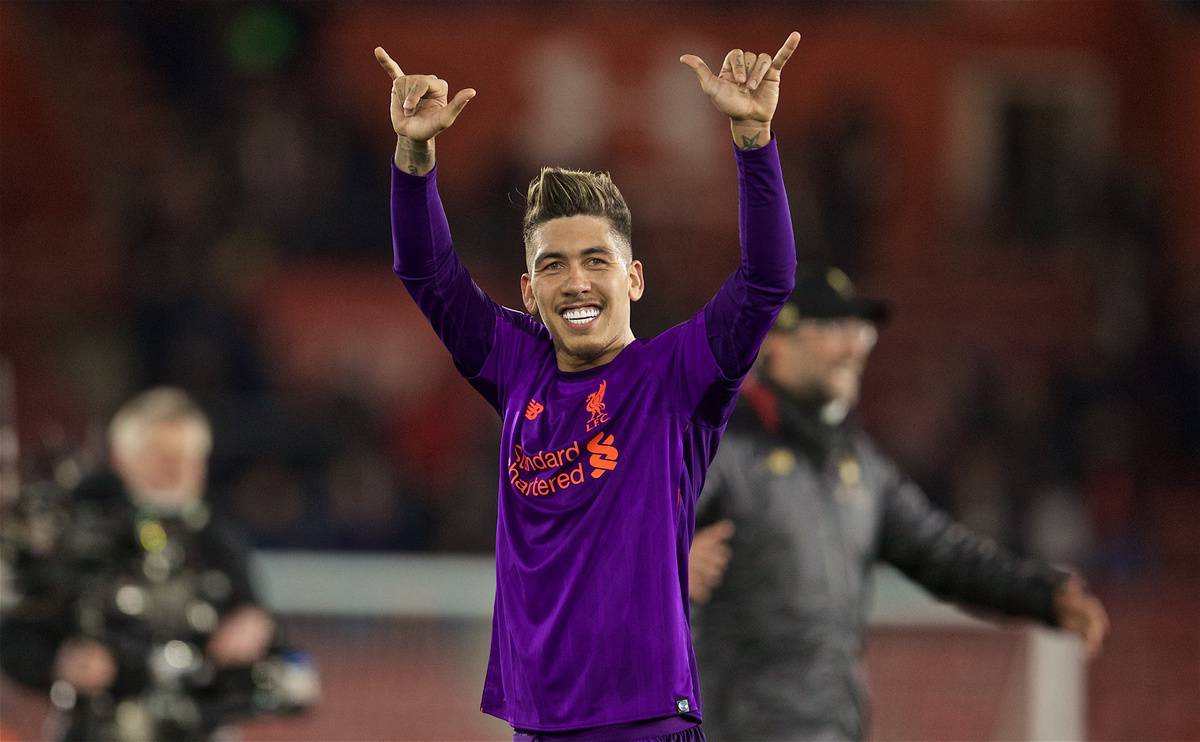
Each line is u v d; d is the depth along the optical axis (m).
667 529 10.34
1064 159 74.56
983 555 17.91
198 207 64.38
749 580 16.61
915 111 73.62
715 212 69.38
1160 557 58.22
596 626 10.18
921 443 57.91
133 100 69.00
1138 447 64.56
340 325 62.38
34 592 19.14
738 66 10.20
